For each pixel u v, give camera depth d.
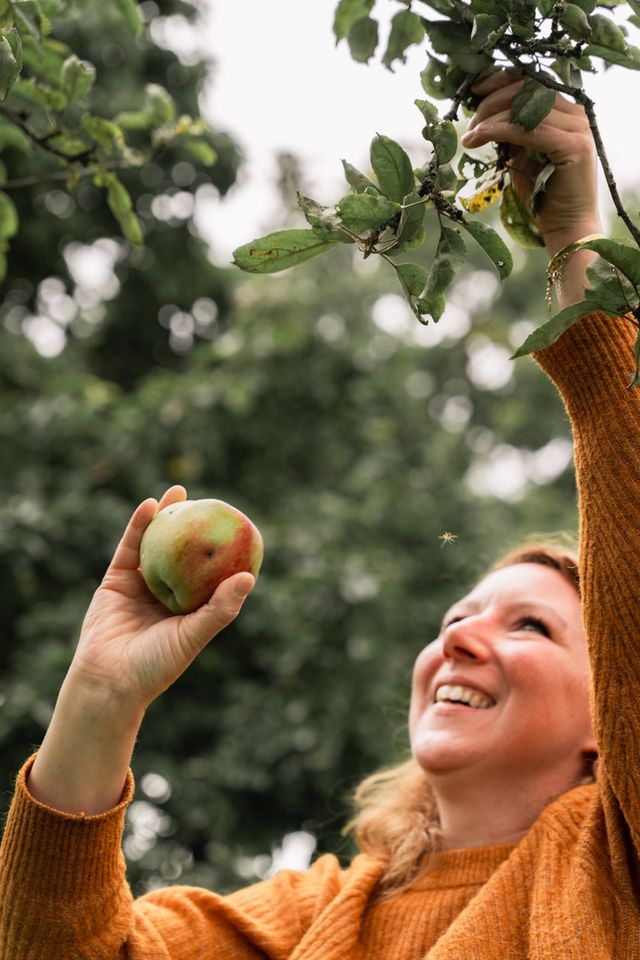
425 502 3.35
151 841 2.75
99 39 3.08
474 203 0.93
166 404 3.12
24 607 2.82
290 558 3.03
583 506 0.97
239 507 3.14
